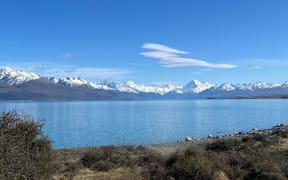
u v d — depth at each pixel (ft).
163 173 58.08
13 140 42.09
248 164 63.72
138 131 293.84
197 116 479.41
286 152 96.32
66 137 258.98
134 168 77.77
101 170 84.89
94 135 270.87
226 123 357.20
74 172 75.56
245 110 615.57
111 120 426.51
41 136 53.21
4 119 46.68
